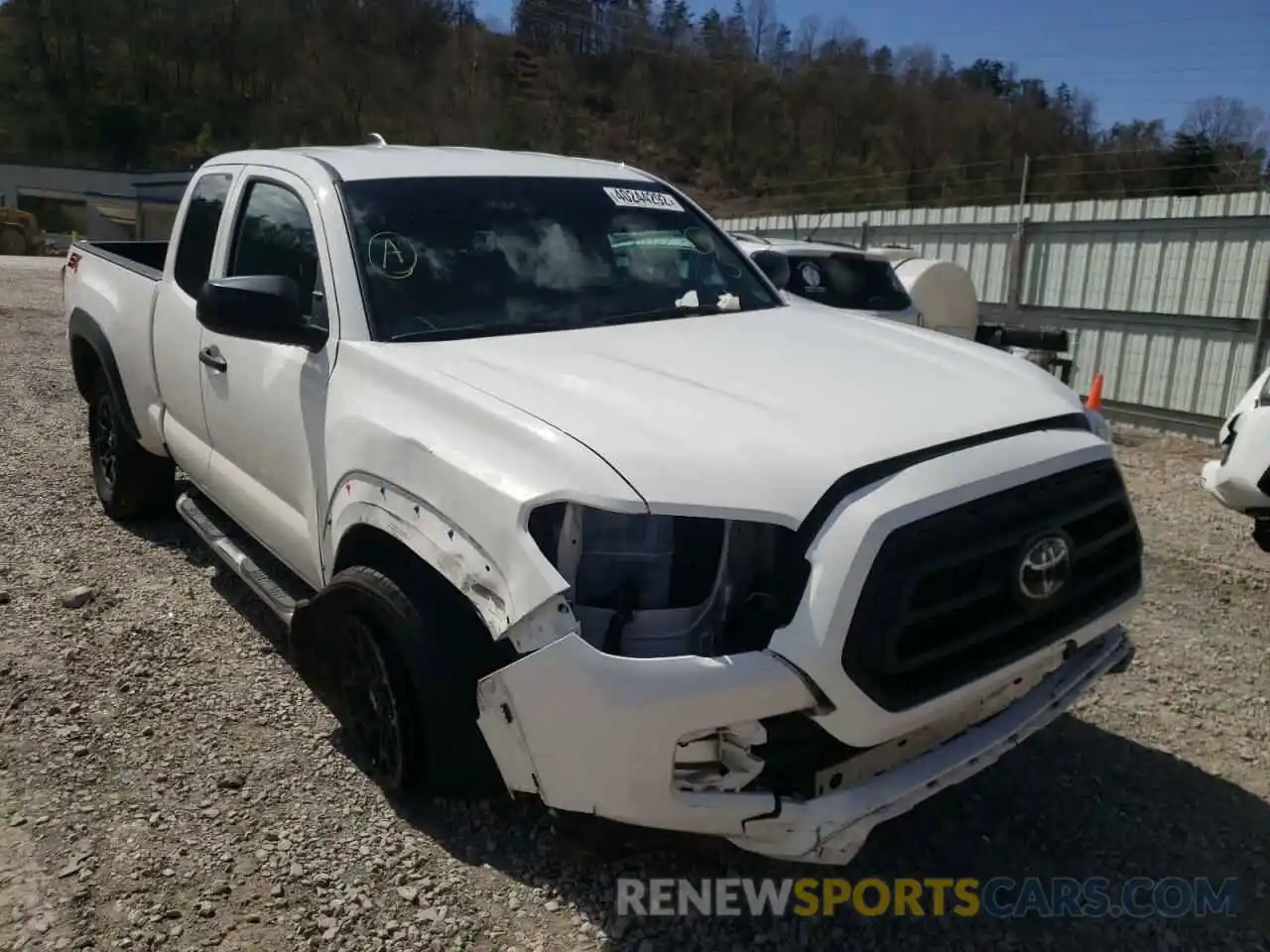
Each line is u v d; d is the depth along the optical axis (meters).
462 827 3.34
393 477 3.13
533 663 2.64
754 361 3.40
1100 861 3.33
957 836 3.44
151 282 5.25
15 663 4.35
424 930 2.92
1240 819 3.56
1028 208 14.37
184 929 2.89
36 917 2.92
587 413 2.90
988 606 2.77
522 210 4.18
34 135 79.38
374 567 3.30
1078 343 13.86
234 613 4.91
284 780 3.58
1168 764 3.90
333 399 3.51
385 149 4.56
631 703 2.53
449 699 3.04
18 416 8.64
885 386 3.21
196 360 4.59
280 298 3.59
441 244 3.90
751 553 2.66
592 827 2.73
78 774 3.59
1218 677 4.66
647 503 2.61
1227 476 5.70
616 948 2.88
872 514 2.58
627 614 2.64
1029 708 3.03
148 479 5.84
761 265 5.24
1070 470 3.01
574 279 4.03
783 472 2.68
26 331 13.55
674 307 4.09
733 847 3.28
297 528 3.86
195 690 4.19
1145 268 12.96
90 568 5.39
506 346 3.49
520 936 2.91
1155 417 12.95
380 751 3.42
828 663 2.54
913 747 2.81
